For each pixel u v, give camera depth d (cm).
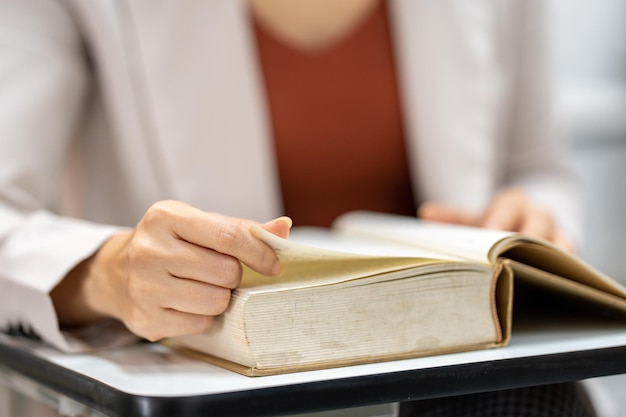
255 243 58
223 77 112
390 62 126
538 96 137
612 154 245
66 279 76
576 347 61
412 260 60
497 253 63
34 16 104
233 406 52
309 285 58
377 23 125
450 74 123
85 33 110
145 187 114
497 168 138
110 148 117
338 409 54
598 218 248
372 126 126
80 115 114
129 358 67
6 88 100
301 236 105
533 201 124
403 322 60
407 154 128
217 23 111
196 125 112
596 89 240
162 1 110
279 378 55
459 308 62
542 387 71
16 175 96
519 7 135
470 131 124
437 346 61
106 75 111
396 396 55
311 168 125
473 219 98
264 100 122
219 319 60
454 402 72
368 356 59
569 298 72
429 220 98
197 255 59
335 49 124
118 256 68
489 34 125
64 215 123
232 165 114
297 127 124
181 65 111
